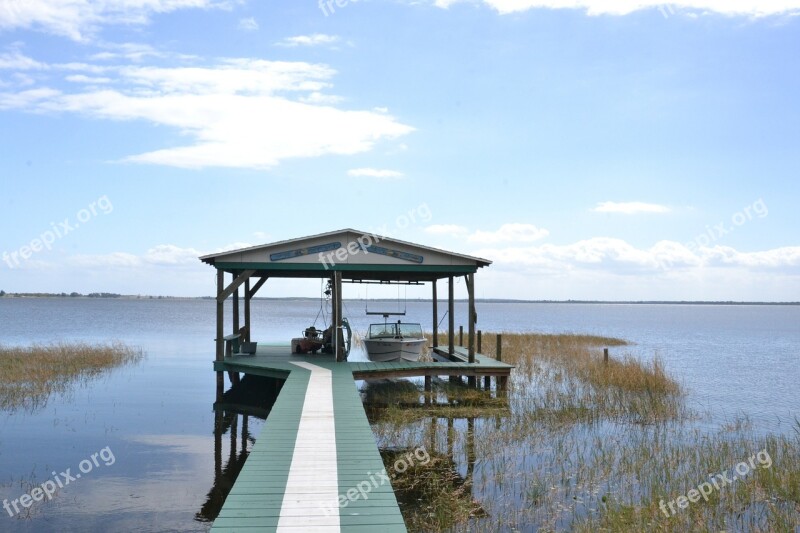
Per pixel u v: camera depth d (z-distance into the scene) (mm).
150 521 10031
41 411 18688
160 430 16516
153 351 38875
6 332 57188
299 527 6836
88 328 65562
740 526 9367
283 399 13961
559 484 11297
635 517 9492
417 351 22844
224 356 21969
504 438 14555
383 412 17641
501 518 9727
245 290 24750
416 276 25672
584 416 17375
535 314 179875
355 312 146875
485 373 20094
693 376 28641
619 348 43375
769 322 113062
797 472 11383
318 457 9453
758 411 19438
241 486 8125
